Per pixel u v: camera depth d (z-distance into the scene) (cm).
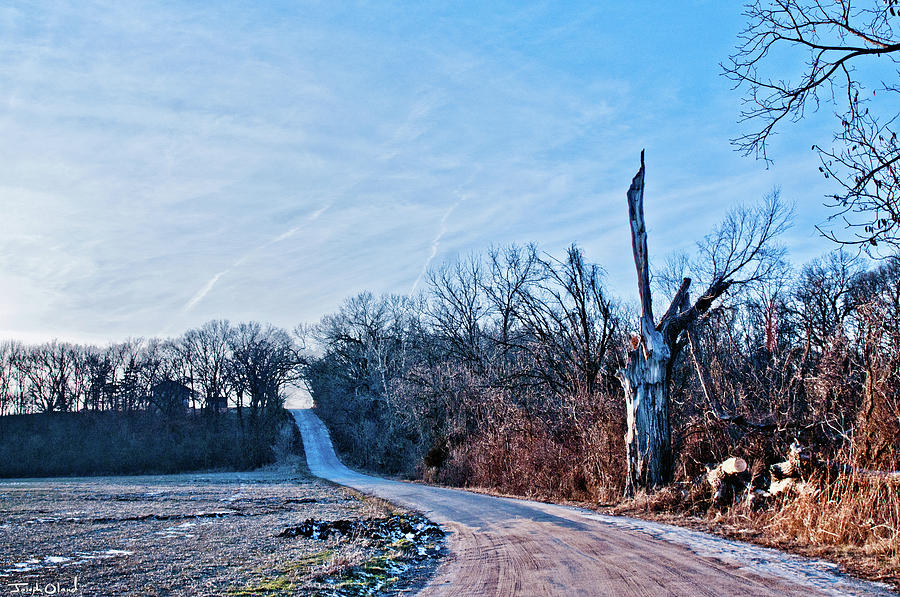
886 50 955
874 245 991
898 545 934
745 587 784
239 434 8331
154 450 7638
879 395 1259
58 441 7800
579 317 3203
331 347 7025
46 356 9112
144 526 1788
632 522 1520
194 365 9681
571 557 1076
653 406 1958
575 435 2700
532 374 3406
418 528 1648
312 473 5669
